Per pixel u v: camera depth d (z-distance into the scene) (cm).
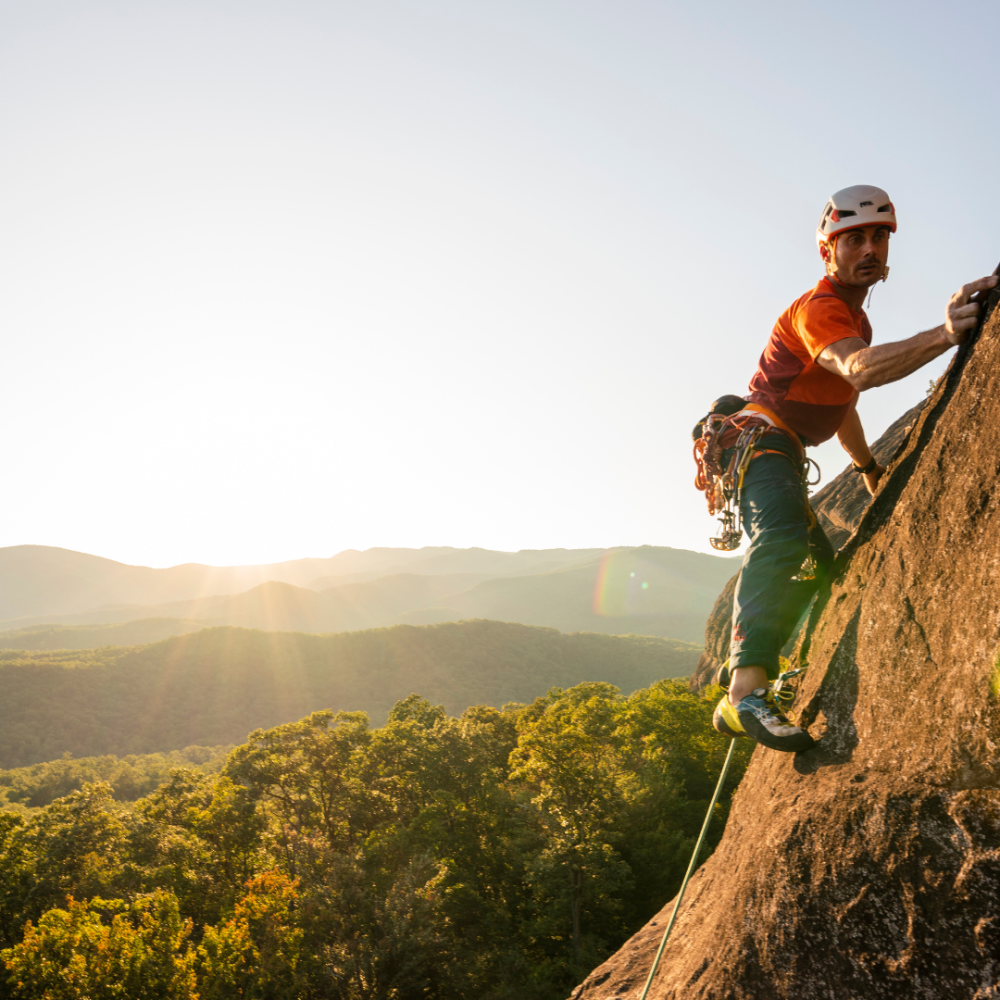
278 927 2325
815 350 211
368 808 3797
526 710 5600
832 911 165
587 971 2662
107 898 3020
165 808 3672
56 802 3500
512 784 4278
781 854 187
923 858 147
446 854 3344
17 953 1947
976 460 170
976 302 168
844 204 213
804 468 254
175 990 1919
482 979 2670
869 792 169
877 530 229
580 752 3319
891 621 192
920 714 168
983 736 146
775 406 247
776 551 223
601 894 2842
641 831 3312
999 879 132
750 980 190
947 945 139
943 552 176
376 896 2608
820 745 206
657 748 4022
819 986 167
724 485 258
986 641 150
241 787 3519
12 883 3094
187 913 2984
